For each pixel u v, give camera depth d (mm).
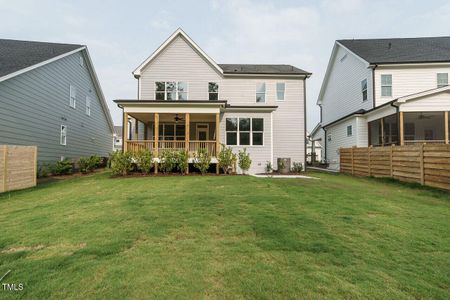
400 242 3428
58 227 4102
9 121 10867
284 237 3564
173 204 5547
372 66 15164
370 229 3941
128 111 12266
